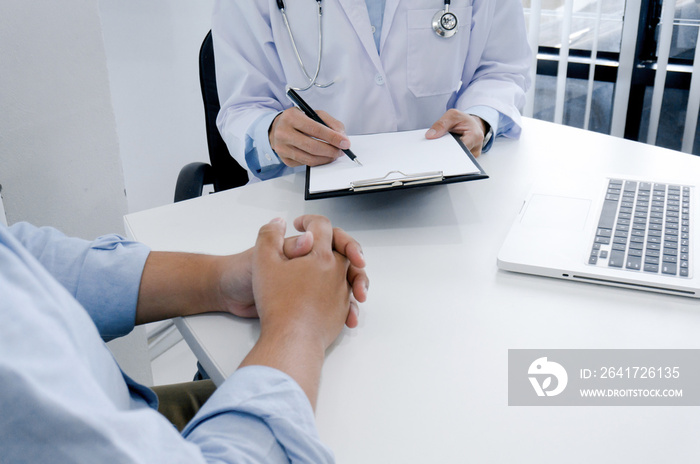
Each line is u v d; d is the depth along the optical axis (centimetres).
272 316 57
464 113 103
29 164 116
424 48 119
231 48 123
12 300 35
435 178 79
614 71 207
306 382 51
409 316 64
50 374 33
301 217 71
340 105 122
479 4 122
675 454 47
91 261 69
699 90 188
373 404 53
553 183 90
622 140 108
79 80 120
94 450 34
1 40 105
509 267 70
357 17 114
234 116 119
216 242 81
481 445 48
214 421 46
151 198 206
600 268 68
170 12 187
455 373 56
